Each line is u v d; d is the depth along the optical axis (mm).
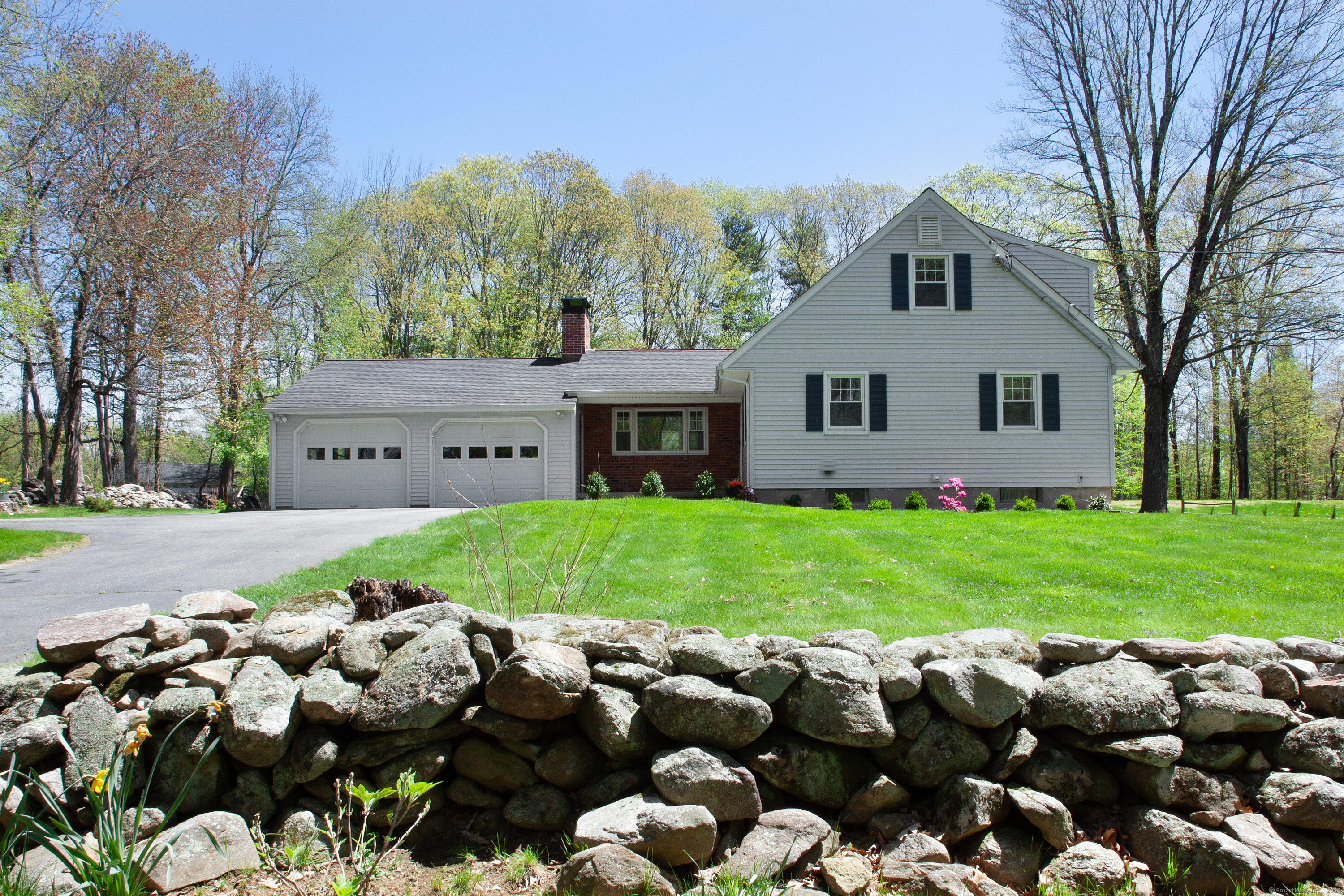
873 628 5340
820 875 2791
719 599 6297
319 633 3379
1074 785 3025
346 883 2383
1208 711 3074
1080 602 6055
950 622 5480
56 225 21125
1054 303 16625
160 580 7691
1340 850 2908
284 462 18844
